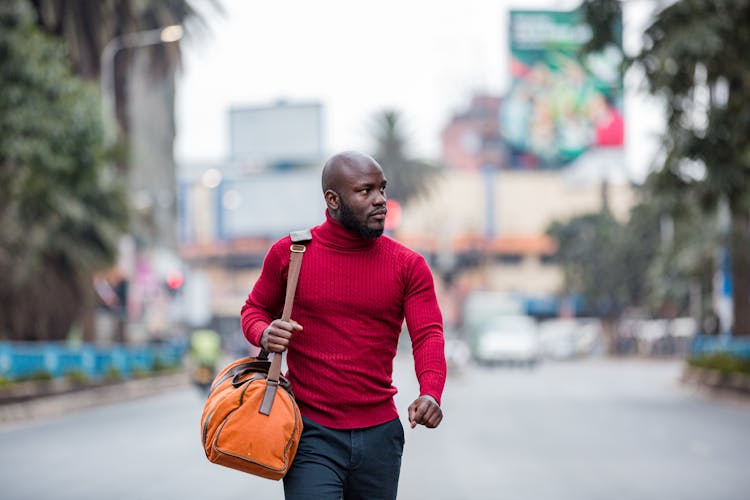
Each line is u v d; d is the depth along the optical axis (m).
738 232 38.03
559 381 48.00
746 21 26.34
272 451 5.33
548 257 123.31
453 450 18.59
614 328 91.75
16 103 31.03
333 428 5.61
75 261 37.84
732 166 27.77
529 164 122.81
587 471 15.58
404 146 108.81
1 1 31.25
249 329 5.71
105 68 42.62
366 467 5.66
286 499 5.60
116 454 18.06
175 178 76.00
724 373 34.53
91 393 32.44
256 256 117.31
